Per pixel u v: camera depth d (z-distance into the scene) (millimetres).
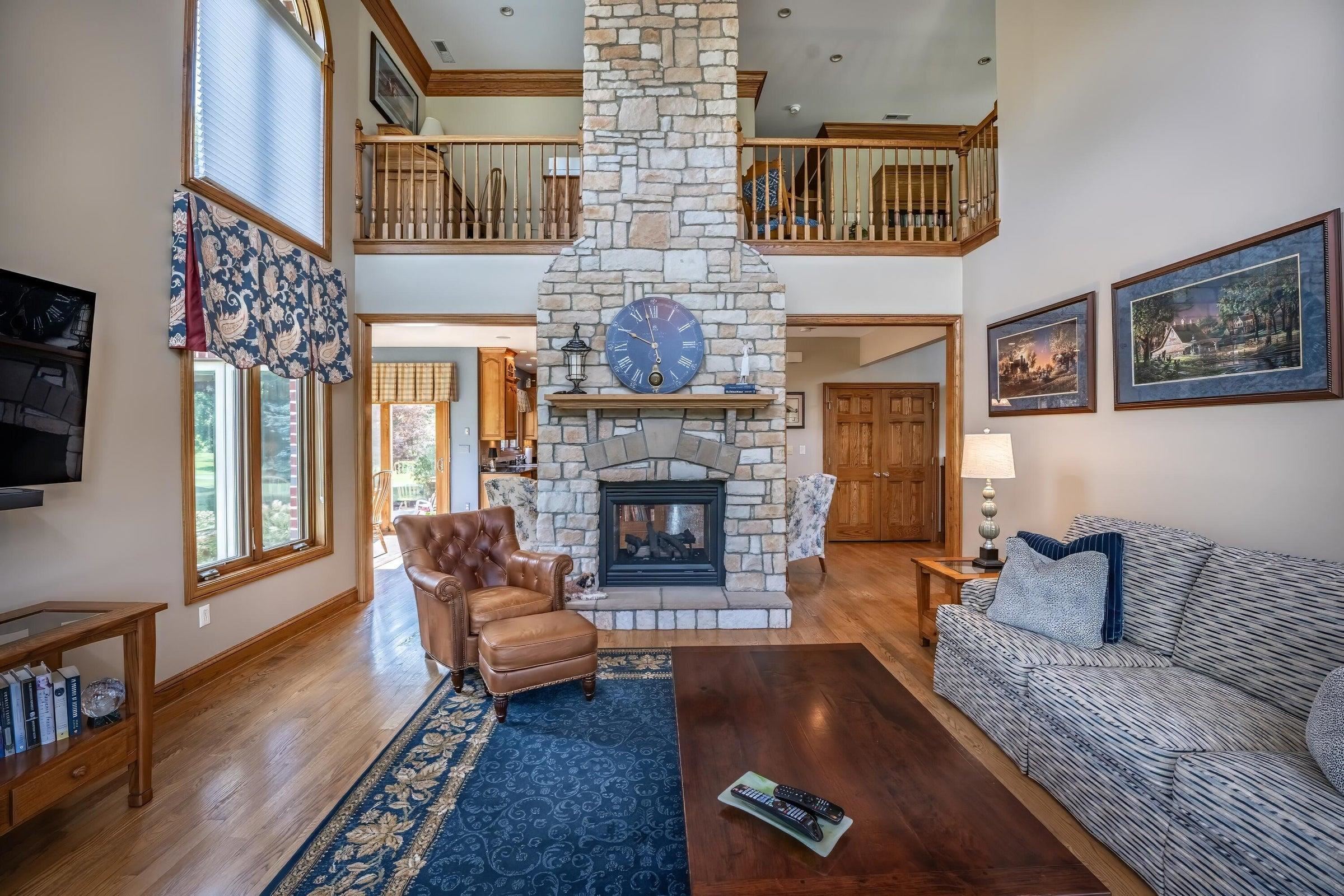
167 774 2287
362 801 2125
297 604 3918
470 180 6184
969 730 2615
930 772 1610
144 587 2723
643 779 2271
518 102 6332
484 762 2383
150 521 2750
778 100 6777
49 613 2027
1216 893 1488
